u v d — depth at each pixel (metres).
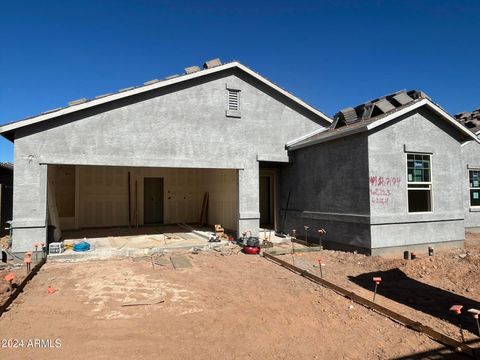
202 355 4.25
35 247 9.55
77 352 4.28
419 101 10.30
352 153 10.34
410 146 10.31
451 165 11.06
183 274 8.22
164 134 11.19
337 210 10.92
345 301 6.25
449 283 7.20
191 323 5.26
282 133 12.92
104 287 7.10
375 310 5.77
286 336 4.82
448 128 11.09
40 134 9.80
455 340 4.43
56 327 5.05
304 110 13.33
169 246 11.17
